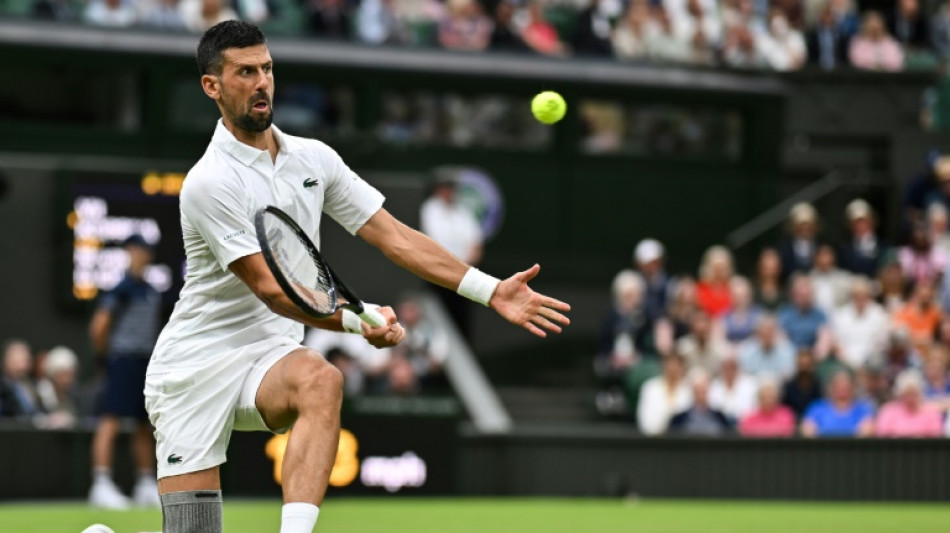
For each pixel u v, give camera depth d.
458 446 54.31
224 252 21.53
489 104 71.62
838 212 76.88
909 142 78.06
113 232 59.50
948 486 54.41
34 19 63.94
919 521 45.59
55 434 51.44
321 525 41.97
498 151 71.81
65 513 45.28
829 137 80.00
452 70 69.69
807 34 83.81
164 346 22.45
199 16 69.12
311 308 20.75
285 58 67.06
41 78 63.88
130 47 64.00
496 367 70.31
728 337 62.78
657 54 80.44
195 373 21.98
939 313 63.00
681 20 82.25
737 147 75.94
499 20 74.69
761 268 69.62
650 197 74.44
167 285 59.22
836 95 80.00
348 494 53.03
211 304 22.20
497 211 71.75
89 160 63.72
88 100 64.62
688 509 50.28
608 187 73.75
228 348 22.17
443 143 70.88
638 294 63.03
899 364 59.34
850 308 63.53
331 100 68.50
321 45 68.31
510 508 49.69
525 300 22.89
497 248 72.00
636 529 41.81
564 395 68.06
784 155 78.69
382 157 68.69
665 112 74.81
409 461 53.53
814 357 59.09
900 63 84.94
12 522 41.91
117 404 48.12
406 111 70.06
